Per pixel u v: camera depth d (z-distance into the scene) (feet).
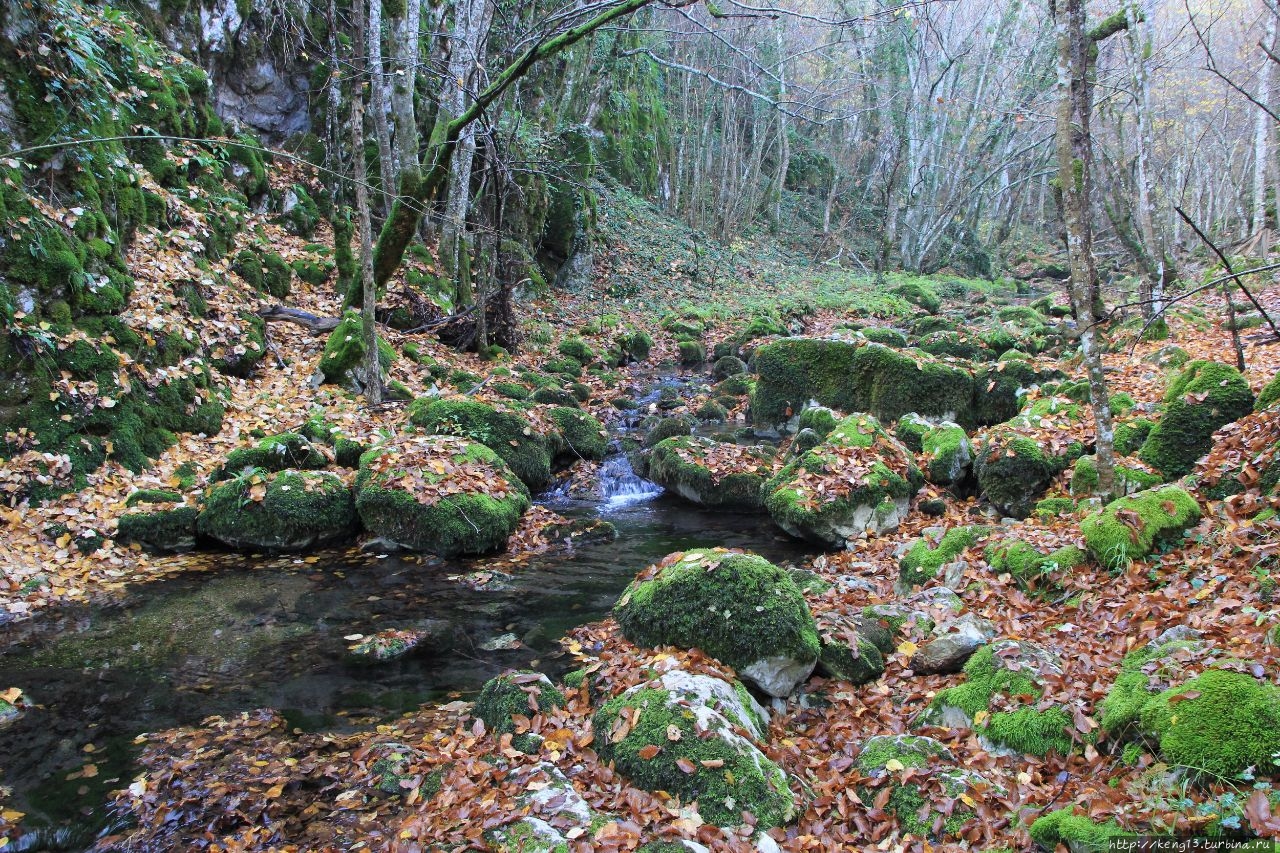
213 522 25.13
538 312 59.16
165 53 42.63
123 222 33.01
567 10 39.19
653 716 13.29
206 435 30.66
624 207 85.15
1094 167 54.24
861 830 11.74
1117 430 26.08
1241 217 81.92
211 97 45.98
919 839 11.38
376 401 34.96
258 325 37.40
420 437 29.63
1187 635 14.28
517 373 43.83
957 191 102.06
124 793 13.37
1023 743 12.93
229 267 39.78
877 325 65.92
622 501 32.14
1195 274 66.23
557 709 14.88
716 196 105.29
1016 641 15.56
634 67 93.50
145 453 28.02
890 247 98.84
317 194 51.44
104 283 29.32
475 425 32.17
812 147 126.00
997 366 37.11
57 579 22.03
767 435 39.22
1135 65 47.26
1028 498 26.17
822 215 122.93
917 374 36.50
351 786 13.58
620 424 41.55
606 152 88.94
